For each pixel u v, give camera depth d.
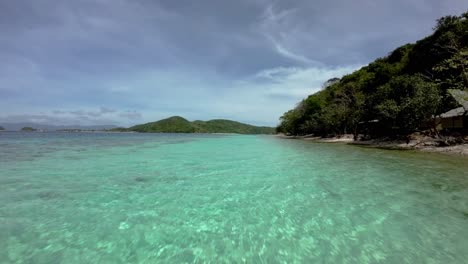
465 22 33.34
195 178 10.85
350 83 58.34
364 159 16.34
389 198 7.62
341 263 4.19
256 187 9.25
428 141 22.80
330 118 45.75
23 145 30.92
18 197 7.89
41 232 5.40
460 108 25.91
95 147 28.73
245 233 5.39
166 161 16.45
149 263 4.24
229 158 18.23
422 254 4.43
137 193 8.45
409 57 42.41
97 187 9.23
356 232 5.34
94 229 5.58
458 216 6.11
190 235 5.30
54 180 10.35
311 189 8.88
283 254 4.52
